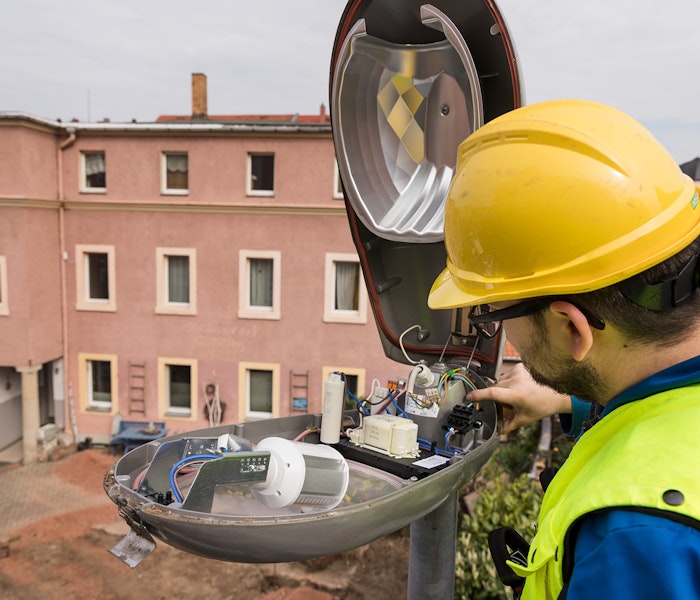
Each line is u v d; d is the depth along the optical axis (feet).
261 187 39.11
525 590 2.31
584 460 2.39
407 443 4.29
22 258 37.14
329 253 38.14
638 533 1.67
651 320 2.19
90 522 31.14
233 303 39.24
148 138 38.60
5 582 25.31
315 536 3.00
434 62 4.48
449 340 5.46
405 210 4.91
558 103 2.70
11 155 36.47
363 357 38.73
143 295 40.01
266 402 40.55
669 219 2.28
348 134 4.83
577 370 2.40
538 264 2.43
